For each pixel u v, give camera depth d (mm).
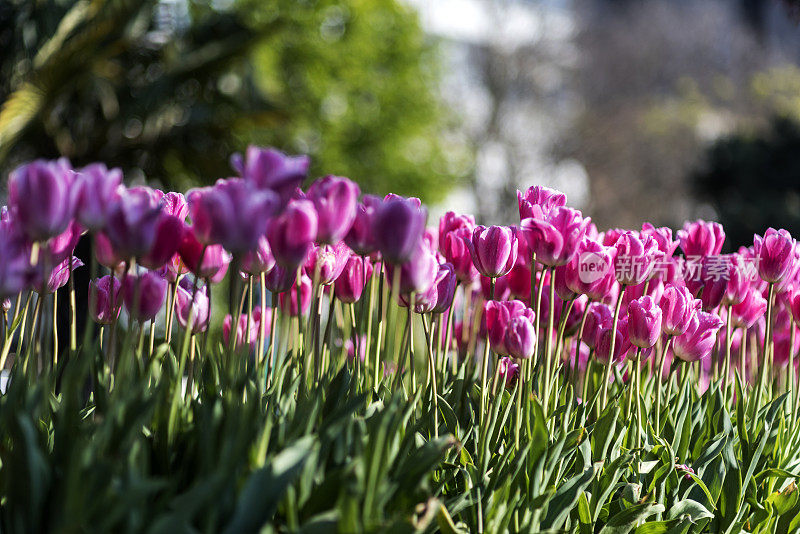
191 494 1237
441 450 1379
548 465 1511
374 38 15164
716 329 1698
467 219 1766
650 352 1777
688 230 1861
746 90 22312
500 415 1646
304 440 1325
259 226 1320
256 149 1349
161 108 8750
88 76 7793
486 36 22172
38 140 8156
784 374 2105
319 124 14305
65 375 1427
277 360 1545
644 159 22250
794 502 1643
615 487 1604
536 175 22156
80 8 7891
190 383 1541
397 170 15555
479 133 21609
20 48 7980
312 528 1280
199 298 1591
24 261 1313
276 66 14031
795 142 16062
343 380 1516
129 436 1310
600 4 24484
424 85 16281
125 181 9117
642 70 23000
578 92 23156
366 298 1727
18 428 1282
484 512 1472
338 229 1418
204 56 8812
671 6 24047
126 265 1354
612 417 1600
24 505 1274
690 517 1553
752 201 16156
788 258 1752
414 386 1622
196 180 9227
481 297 1860
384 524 1295
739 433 1708
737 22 23266
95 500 1238
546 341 1589
